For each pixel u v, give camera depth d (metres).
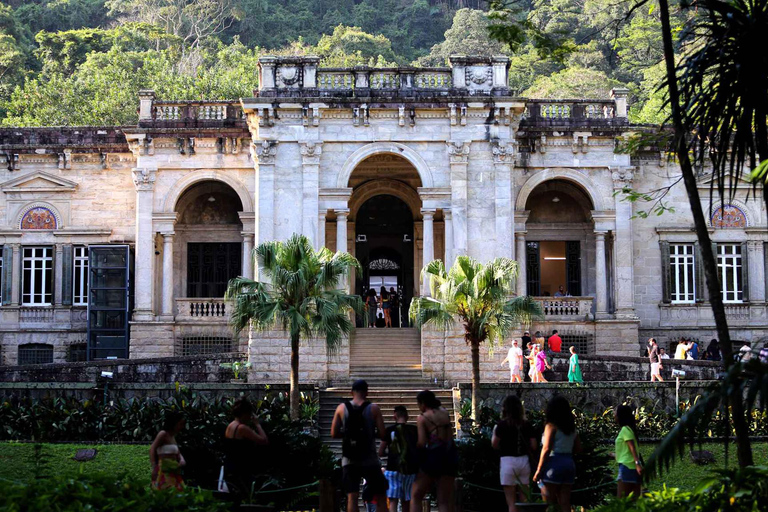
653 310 44.94
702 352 44.81
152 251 42.97
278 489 17.77
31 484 12.37
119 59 74.38
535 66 86.62
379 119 39.25
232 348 43.00
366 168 43.47
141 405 29.78
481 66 39.47
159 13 93.62
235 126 43.34
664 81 15.66
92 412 29.33
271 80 39.31
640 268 45.00
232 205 45.56
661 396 31.55
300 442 18.86
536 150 43.72
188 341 43.00
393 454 19.28
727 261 45.31
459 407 32.41
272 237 38.69
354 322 44.00
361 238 45.75
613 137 43.66
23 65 79.06
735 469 12.98
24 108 66.00
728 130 14.85
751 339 44.78
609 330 43.12
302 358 37.44
